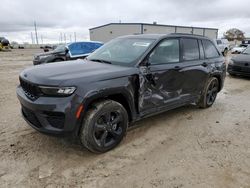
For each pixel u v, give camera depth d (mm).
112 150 3381
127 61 3643
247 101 6156
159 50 3900
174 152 3361
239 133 4055
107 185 2625
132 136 3855
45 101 2834
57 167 2947
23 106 3232
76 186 2602
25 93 3219
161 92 3918
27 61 18406
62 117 2830
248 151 3422
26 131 3936
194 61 4633
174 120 4625
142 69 3549
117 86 3188
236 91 7363
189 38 4664
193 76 4590
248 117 4879
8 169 2875
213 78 5324
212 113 5102
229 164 3068
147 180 2717
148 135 3906
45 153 3260
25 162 3031
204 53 5059
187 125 4379
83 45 11656
